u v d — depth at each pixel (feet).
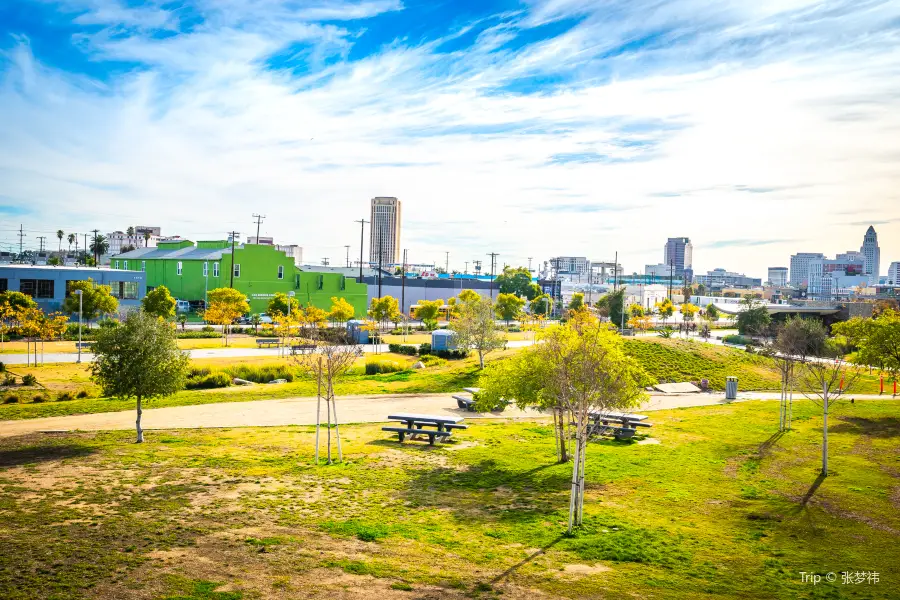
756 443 79.36
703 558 42.65
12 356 151.02
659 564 41.47
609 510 52.80
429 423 80.12
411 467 65.51
